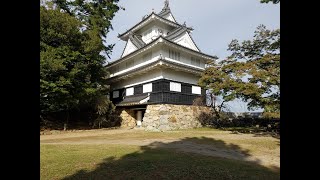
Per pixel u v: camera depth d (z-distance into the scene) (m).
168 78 17.48
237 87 13.32
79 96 16.38
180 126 17.39
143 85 19.17
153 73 18.06
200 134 13.70
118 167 5.24
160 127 16.09
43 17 14.16
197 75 20.17
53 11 14.77
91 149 7.86
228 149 8.45
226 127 18.84
